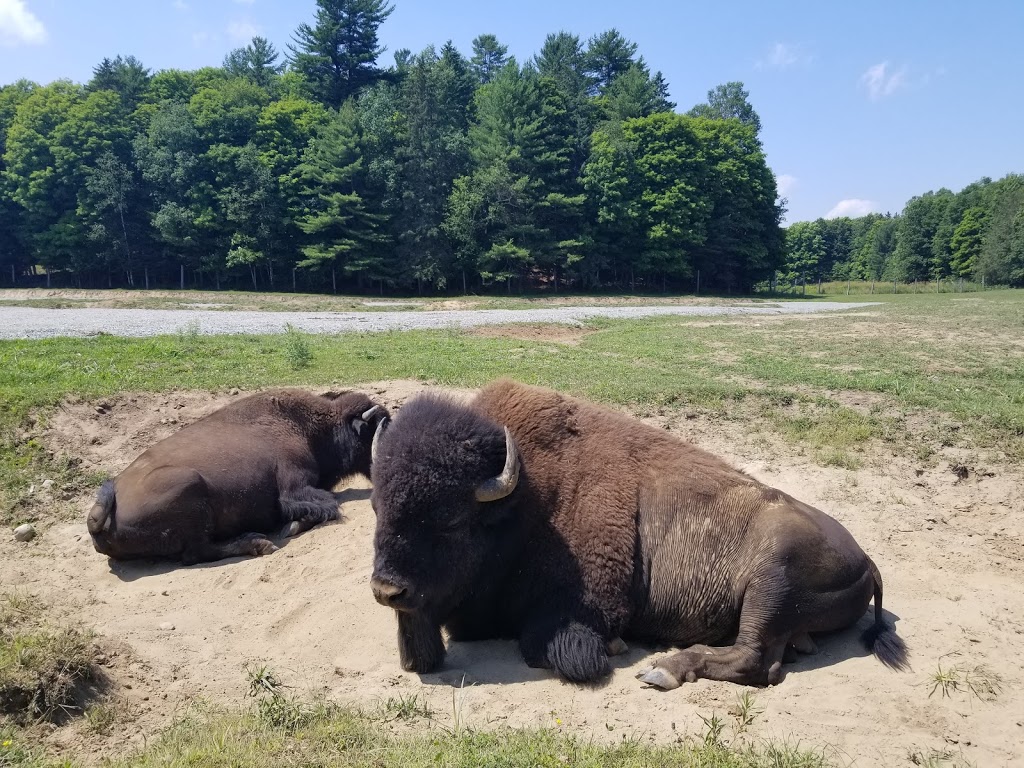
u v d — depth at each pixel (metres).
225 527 6.74
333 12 65.00
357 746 3.55
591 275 56.31
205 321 24.33
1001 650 4.71
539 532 4.79
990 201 85.62
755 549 4.61
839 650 4.78
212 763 3.33
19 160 54.66
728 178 59.97
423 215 51.47
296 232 52.69
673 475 4.99
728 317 27.84
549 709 4.12
